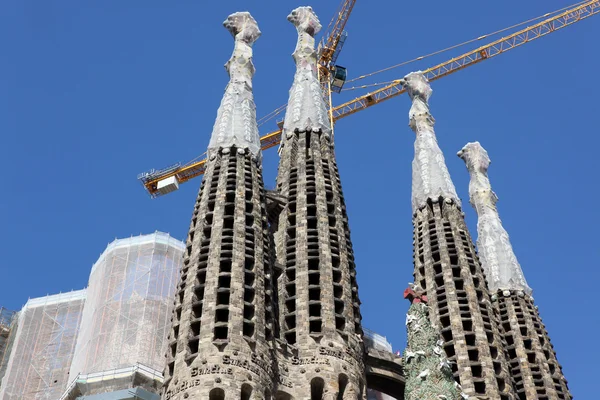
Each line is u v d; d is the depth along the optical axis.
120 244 109.25
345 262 91.44
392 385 93.00
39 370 107.81
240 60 106.88
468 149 122.62
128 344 99.31
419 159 113.44
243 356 76.00
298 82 112.12
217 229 86.06
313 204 96.00
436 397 71.81
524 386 97.69
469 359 91.75
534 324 104.06
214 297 79.94
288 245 92.56
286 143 104.62
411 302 82.00
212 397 73.94
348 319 86.19
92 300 106.56
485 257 111.06
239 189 90.56
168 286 106.06
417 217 107.56
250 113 100.00
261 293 82.19
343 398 80.25
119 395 91.12
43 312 113.00
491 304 98.88
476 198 117.94
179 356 76.44
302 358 81.69
